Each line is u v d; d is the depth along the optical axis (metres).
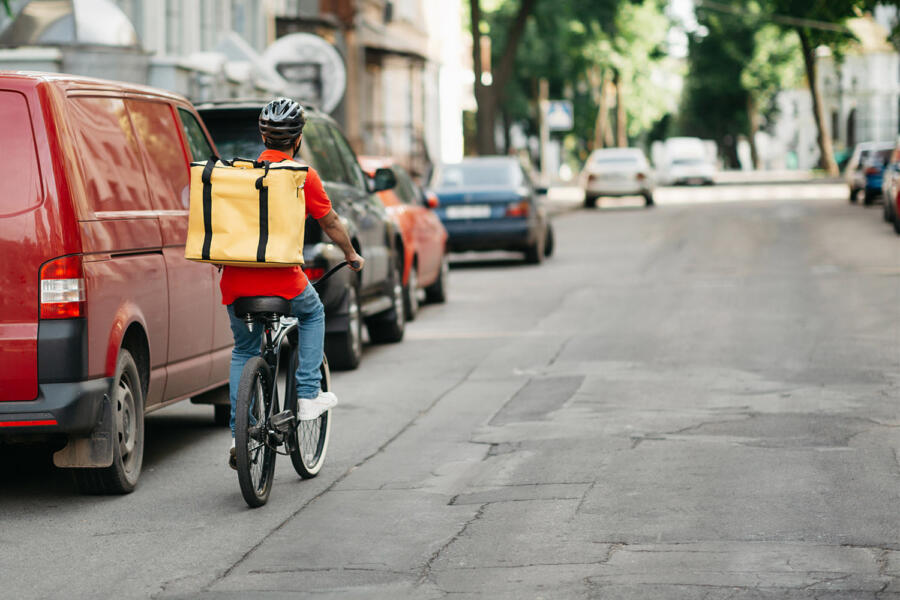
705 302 20.41
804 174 97.50
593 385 13.31
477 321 19.28
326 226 9.05
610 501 8.60
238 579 7.15
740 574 6.96
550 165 103.56
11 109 8.68
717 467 9.51
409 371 14.82
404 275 19.22
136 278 9.43
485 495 8.90
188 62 25.58
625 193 53.75
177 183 10.48
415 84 61.44
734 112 106.31
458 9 75.44
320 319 9.31
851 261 26.72
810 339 16.12
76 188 8.77
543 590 6.77
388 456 10.34
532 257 28.61
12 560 7.69
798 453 9.92
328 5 47.91
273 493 9.23
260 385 8.95
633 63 72.44
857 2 38.38
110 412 8.95
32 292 8.58
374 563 7.38
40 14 24.22
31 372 8.56
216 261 8.56
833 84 112.62
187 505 8.97
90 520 8.62
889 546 7.43
